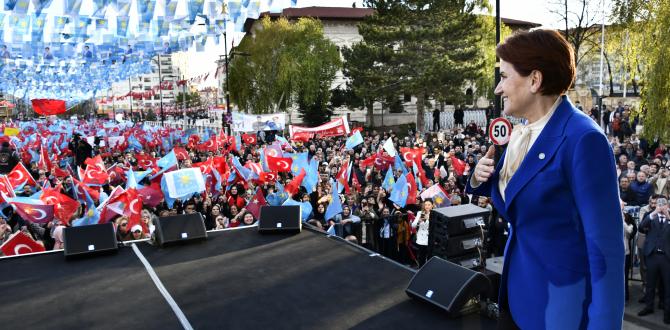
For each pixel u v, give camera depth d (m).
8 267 5.46
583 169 1.41
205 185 13.12
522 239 1.62
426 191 11.01
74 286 4.83
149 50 14.55
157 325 3.90
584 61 42.81
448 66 38.69
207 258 5.69
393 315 3.97
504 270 1.73
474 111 49.84
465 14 40.56
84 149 23.31
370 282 4.75
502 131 5.72
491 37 46.50
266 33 44.81
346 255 5.68
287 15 58.28
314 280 4.87
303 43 45.78
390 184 12.91
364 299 4.34
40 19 9.41
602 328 1.34
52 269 5.38
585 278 1.48
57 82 30.42
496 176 1.78
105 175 13.71
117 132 35.38
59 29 10.43
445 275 4.12
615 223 1.38
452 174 15.42
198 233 6.38
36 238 10.01
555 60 1.51
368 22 43.81
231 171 15.29
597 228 1.37
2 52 15.33
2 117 78.88
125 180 15.78
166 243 6.16
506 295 1.73
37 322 3.99
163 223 6.27
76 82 30.36
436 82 39.84
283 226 6.71
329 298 4.39
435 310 4.02
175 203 12.26
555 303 1.50
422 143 24.73
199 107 68.50
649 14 17.31
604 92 39.72
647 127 16.80
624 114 25.88
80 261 5.67
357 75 43.75
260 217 6.81
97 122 55.94
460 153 19.31
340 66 49.03
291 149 20.88
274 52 45.25
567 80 1.54
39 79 27.83
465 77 40.38
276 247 6.09
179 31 10.38
